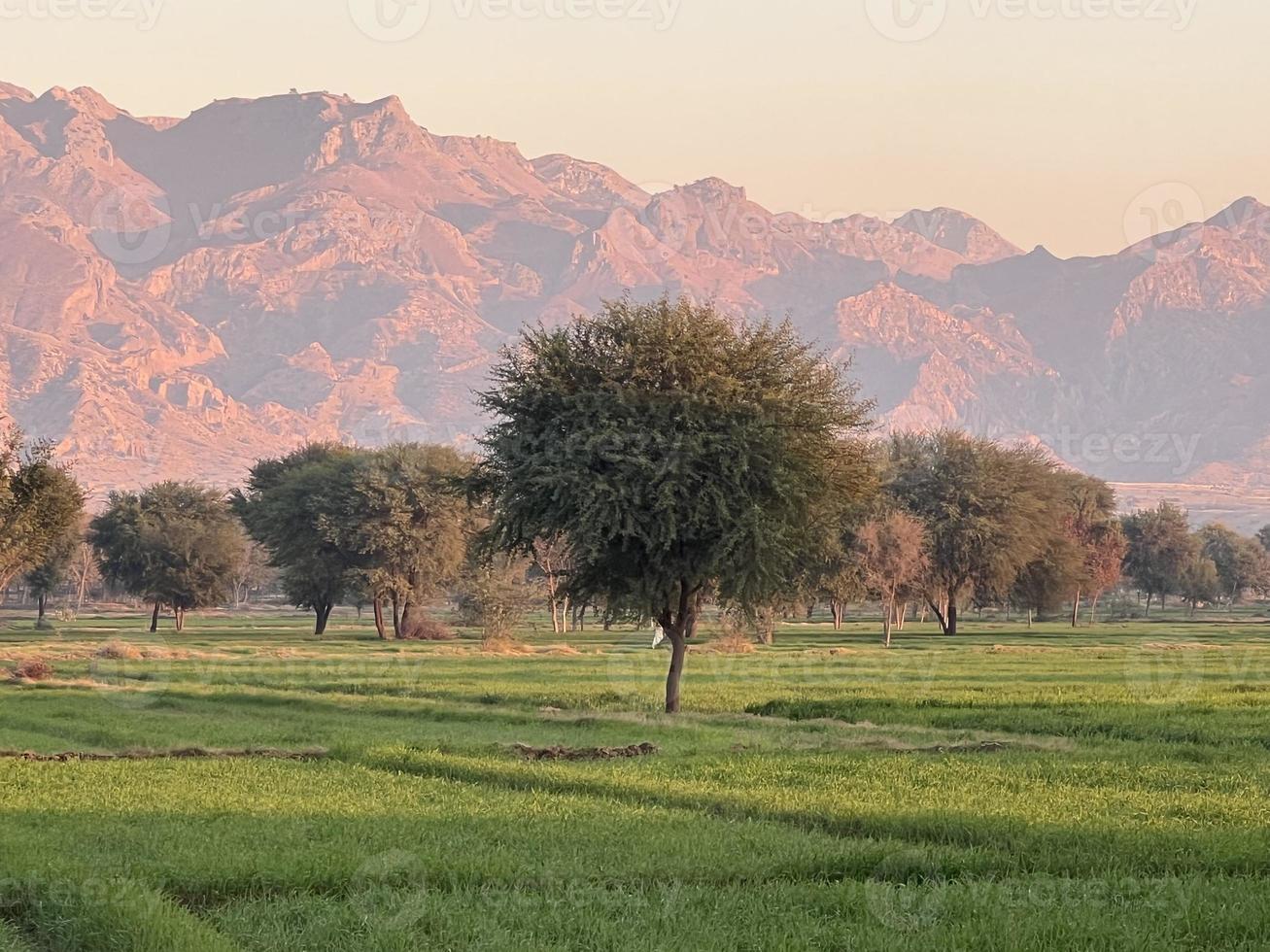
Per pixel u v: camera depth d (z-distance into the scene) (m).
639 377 68.38
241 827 33.09
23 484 116.94
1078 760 46.25
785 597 75.31
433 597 185.62
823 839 32.00
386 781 41.56
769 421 67.00
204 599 194.75
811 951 22.97
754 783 40.78
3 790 39.31
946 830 32.69
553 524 68.75
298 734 56.66
